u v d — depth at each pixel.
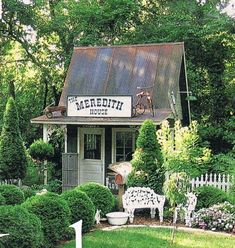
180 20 25.00
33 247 8.12
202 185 13.98
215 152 22.89
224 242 10.26
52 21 26.05
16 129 18.03
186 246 9.85
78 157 18.31
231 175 14.70
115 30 25.31
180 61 18.69
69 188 17.92
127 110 16.91
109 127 18.47
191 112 25.19
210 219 11.63
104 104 17.25
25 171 18.17
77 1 25.92
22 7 25.64
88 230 10.99
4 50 27.92
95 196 11.93
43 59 27.83
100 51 20.06
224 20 24.28
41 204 9.32
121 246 9.71
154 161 13.21
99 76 19.31
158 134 12.44
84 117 17.61
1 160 17.78
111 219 11.86
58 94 27.89
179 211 11.77
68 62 25.31
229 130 23.23
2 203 9.81
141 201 12.32
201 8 25.88
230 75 25.11
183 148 10.94
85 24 25.14
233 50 25.09
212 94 25.14
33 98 28.66
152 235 10.78
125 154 18.27
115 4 24.86
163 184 12.55
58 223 9.38
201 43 25.11
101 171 18.59
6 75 29.12
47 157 20.19
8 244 7.80
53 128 19.09
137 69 18.97
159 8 26.58
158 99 18.03
